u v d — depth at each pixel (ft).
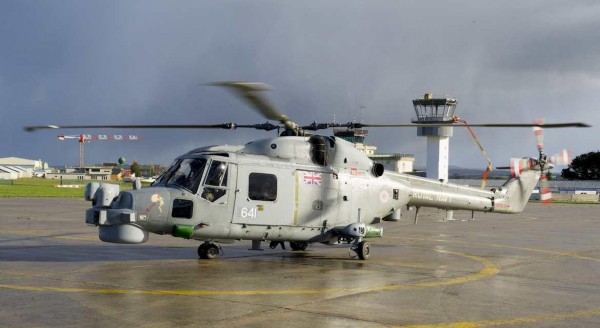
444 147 274.36
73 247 61.00
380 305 34.45
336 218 56.18
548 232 97.14
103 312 30.78
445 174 275.39
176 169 49.80
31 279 40.37
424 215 148.56
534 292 40.42
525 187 75.31
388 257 59.21
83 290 36.60
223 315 30.78
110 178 545.03
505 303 36.24
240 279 42.55
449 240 80.28
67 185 307.78
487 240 81.05
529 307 35.22
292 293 37.45
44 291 36.06
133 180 48.44
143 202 46.03
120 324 28.40
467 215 152.46
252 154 52.24
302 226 53.88
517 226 111.75
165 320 29.37
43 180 426.92
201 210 48.21
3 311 30.66
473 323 30.63
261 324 29.14
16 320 28.84
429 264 54.13
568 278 47.26
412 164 325.83
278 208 52.08
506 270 51.16
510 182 74.64
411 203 64.54
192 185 48.29
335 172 56.08
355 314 31.86
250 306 33.19
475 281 44.57
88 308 31.63
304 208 53.67
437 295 38.22
